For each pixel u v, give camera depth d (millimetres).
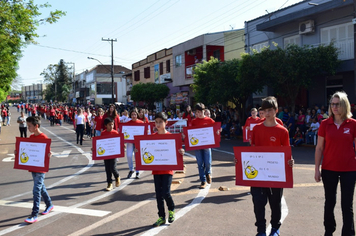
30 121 5832
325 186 4266
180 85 32906
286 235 4668
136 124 9070
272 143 4430
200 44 28922
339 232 4738
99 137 7691
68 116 38469
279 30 21812
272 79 17734
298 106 20344
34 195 5707
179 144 5277
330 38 18594
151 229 5086
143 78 44000
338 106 4125
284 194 6805
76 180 8984
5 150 16281
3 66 16328
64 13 14898
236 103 22375
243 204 6238
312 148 15000
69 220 5648
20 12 13828
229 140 19500
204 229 5012
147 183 8297
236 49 27172
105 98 64875
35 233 5102
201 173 7629
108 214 5910
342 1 16922
